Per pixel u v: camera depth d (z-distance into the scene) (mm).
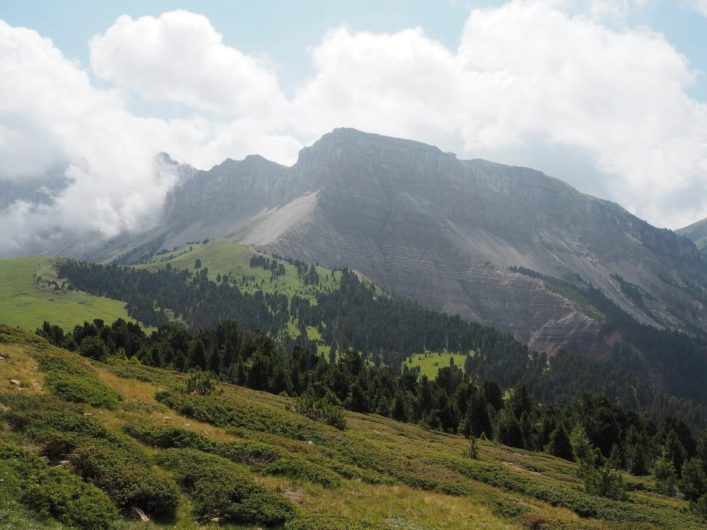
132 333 138000
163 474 24688
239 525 22016
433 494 34406
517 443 101438
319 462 34812
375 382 126750
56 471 20594
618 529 31875
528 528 30422
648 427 127625
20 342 42906
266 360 113188
